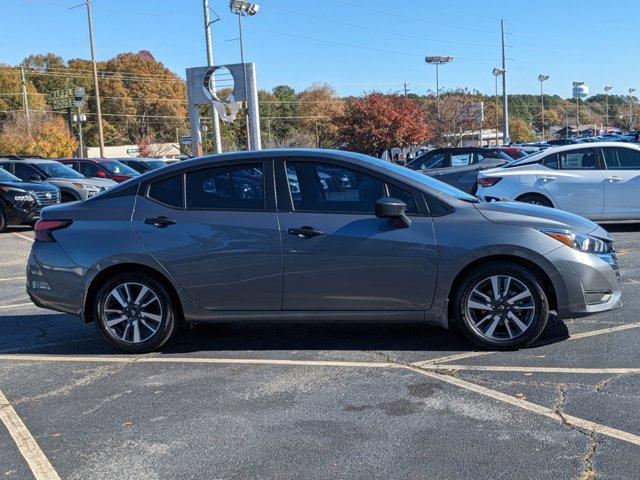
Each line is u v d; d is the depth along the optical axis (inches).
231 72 989.8
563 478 129.8
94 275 217.6
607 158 448.1
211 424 162.1
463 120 2164.1
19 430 163.3
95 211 221.9
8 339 249.3
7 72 3011.8
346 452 144.3
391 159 1823.3
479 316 208.2
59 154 2112.5
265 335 240.7
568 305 201.2
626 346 211.0
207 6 1181.1
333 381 189.3
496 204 213.9
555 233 200.5
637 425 152.5
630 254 376.5
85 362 217.2
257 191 213.3
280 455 144.0
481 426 154.9
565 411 161.6
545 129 4458.7
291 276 207.6
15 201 614.5
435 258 201.5
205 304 214.4
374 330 241.4
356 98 2023.9
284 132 3503.9
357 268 204.7
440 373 192.1
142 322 220.7
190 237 212.1
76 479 137.2
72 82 3398.1
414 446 145.9
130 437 156.5
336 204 209.2
